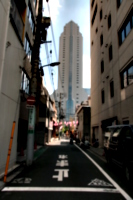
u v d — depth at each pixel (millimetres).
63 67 91500
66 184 5523
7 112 7117
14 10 7988
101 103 21703
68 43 93062
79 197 4398
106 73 19453
